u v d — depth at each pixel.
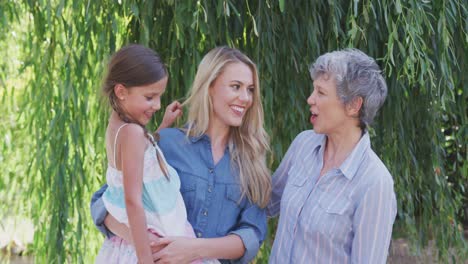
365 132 2.05
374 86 1.99
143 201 2.02
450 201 3.32
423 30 2.98
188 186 2.12
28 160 3.31
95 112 3.23
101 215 2.11
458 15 3.01
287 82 3.01
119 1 2.81
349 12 2.85
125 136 1.95
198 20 2.66
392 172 3.15
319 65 2.04
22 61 3.58
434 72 3.05
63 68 3.05
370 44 2.95
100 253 2.13
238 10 2.90
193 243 2.00
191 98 2.18
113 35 2.90
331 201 1.99
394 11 2.80
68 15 3.15
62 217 3.08
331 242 1.98
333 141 2.08
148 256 1.92
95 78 3.11
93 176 3.29
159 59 2.03
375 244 1.92
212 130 2.18
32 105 3.26
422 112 3.23
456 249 3.46
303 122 3.03
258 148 2.19
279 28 2.95
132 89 1.98
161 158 2.04
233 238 2.09
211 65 2.13
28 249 4.98
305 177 2.09
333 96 2.00
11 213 3.67
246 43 2.96
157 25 2.92
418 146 3.33
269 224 3.28
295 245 2.04
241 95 2.11
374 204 1.93
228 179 2.14
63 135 3.05
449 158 3.90
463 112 3.28
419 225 3.45
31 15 3.44
